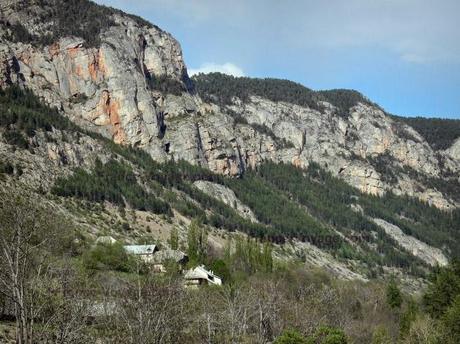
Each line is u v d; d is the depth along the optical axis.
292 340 67.44
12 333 55.66
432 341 81.00
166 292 54.44
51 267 47.00
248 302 77.25
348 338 76.06
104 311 51.44
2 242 38.69
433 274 118.50
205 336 63.19
